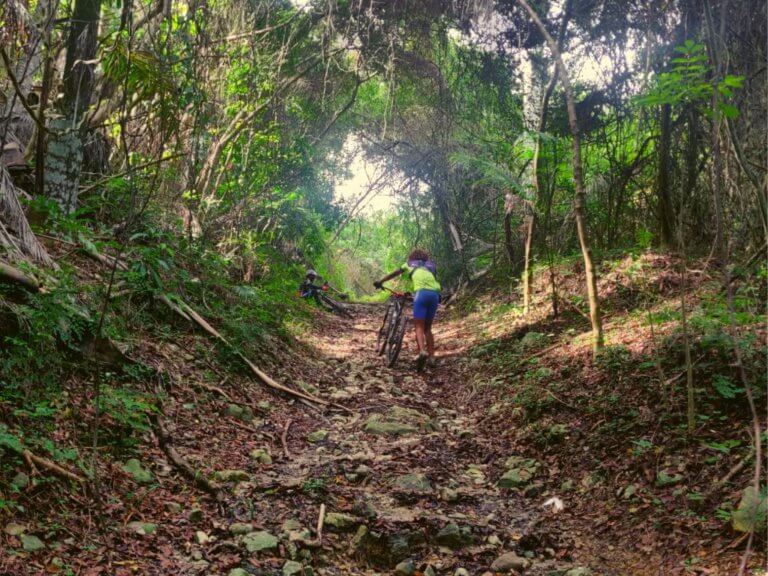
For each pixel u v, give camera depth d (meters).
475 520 4.61
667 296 8.54
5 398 4.21
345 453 5.82
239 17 11.34
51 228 6.67
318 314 15.15
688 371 4.96
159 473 4.50
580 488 4.96
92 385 4.98
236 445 5.48
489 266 17.70
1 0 5.68
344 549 4.16
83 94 6.95
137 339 6.21
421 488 5.09
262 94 11.68
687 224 9.75
